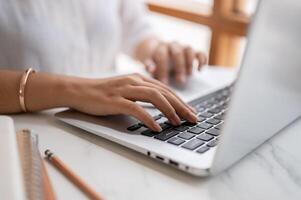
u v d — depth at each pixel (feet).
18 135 1.42
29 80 1.85
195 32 5.28
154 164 1.42
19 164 1.17
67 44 3.11
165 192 1.26
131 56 3.69
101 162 1.43
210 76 2.60
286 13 1.19
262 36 1.10
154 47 3.13
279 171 1.41
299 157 1.52
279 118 1.58
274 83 1.33
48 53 2.96
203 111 1.89
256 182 1.34
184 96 2.19
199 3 5.16
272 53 1.20
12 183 1.05
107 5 3.44
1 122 1.43
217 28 4.66
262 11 1.07
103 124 1.67
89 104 1.74
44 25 2.92
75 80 1.85
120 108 1.67
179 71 2.56
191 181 1.32
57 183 1.26
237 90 1.15
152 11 5.47
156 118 1.71
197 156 1.37
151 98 1.69
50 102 1.81
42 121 1.78
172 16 5.21
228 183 1.32
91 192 1.21
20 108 1.84
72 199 1.18
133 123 1.68
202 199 1.23
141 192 1.25
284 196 1.27
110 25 3.48
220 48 4.75
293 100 1.61
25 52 2.84
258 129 1.42
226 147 1.26
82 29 3.25
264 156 1.50
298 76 1.52
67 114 1.78
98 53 3.47
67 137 1.62
